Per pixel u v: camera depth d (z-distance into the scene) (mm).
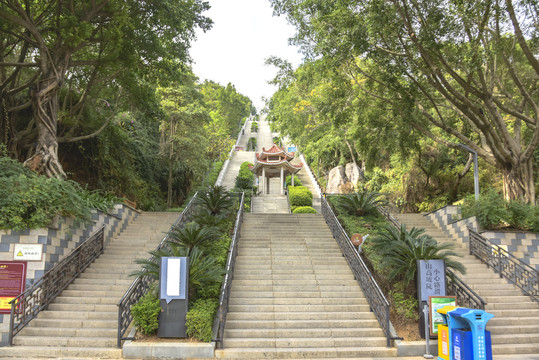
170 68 17797
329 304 10188
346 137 30141
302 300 10250
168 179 29734
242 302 10156
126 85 18266
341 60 13508
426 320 8414
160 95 25828
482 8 11594
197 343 7926
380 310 9047
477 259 13008
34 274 9391
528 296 10977
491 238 12742
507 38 14336
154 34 16328
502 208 13023
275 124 35938
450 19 12211
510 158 14383
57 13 13992
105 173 20500
